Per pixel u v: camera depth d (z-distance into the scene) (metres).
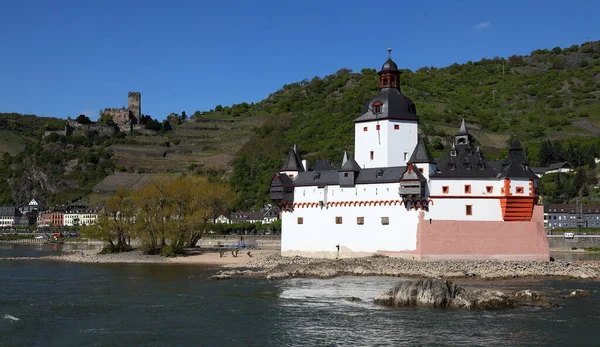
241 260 136.75
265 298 83.00
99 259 146.00
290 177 134.25
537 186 126.25
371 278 102.38
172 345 59.25
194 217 149.25
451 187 117.88
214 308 76.12
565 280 101.00
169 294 87.19
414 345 58.75
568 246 195.88
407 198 117.94
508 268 108.62
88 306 78.12
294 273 106.50
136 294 87.44
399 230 119.62
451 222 117.69
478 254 117.56
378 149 132.50
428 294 76.94
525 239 118.88
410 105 134.75
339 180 126.25
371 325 66.25
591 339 60.44
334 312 73.00
